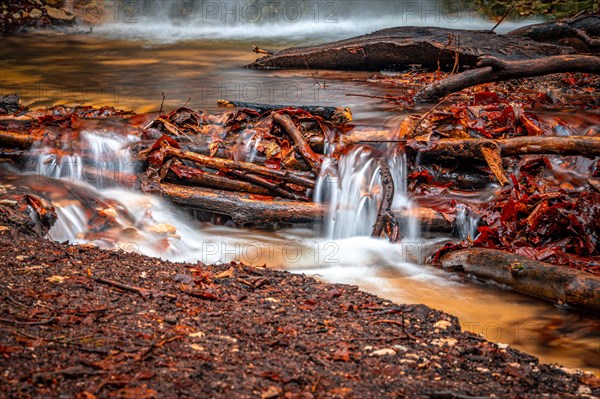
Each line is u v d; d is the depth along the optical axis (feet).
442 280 21.56
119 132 27.66
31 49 54.24
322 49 43.91
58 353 13.93
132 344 14.55
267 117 28.32
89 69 45.57
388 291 20.74
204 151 27.02
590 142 25.63
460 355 15.51
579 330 18.45
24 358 13.62
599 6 58.95
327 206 25.21
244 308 17.03
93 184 25.93
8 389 12.60
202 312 16.55
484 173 26.66
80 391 12.75
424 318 17.29
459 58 39.93
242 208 25.03
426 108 32.40
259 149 26.81
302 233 25.11
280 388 13.43
